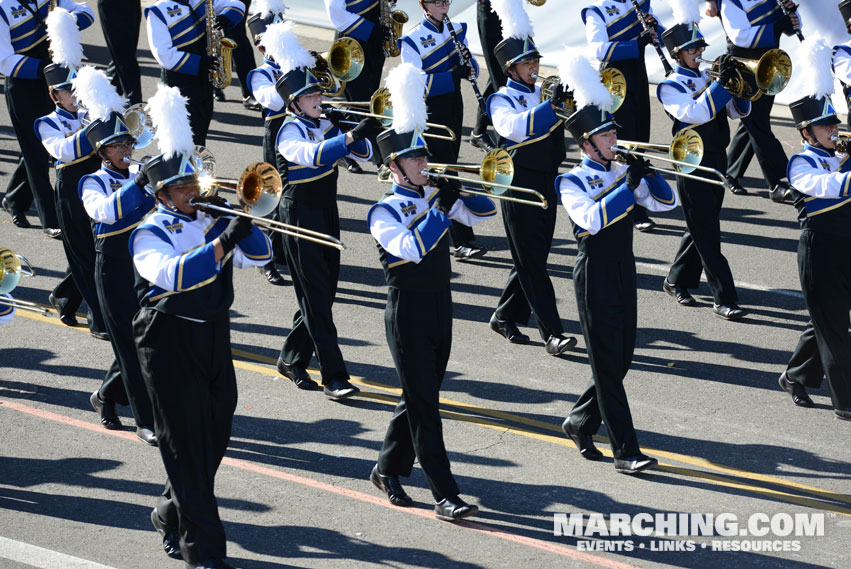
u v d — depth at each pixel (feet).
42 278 123.75
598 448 93.76
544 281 108.99
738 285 126.41
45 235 135.64
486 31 149.89
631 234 85.87
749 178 159.33
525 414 98.17
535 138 105.29
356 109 140.05
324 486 85.66
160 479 85.66
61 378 101.91
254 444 91.81
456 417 97.30
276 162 106.63
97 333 110.22
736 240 138.72
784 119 176.24
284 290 124.16
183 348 71.26
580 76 85.20
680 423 96.84
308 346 101.91
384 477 83.76
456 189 79.61
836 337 95.35
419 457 80.33
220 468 87.86
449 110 124.98
